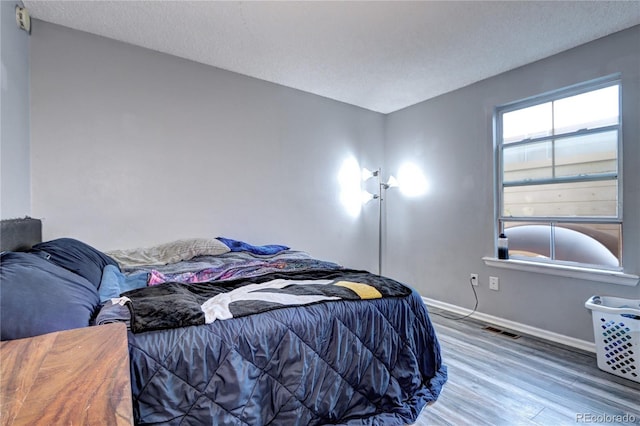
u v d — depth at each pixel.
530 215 2.75
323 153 3.46
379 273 3.93
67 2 1.92
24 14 1.89
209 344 1.12
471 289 3.09
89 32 2.24
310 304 1.42
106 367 0.69
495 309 2.91
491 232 2.94
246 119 2.94
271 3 1.93
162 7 1.97
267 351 1.23
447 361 2.16
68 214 2.17
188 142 2.64
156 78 2.50
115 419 0.51
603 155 2.36
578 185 2.48
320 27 2.19
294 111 3.24
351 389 1.45
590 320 2.35
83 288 1.19
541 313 2.61
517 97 2.75
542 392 1.80
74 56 2.19
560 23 2.12
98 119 2.28
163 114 2.53
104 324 1.00
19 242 1.56
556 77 2.51
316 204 3.41
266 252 2.69
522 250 2.80
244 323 1.23
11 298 0.90
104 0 1.90
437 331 2.72
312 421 1.32
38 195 2.07
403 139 3.78
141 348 1.02
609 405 1.69
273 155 3.11
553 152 2.61
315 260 2.53
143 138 2.45
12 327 0.86
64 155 2.16
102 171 2.29
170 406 1.02
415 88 3.20
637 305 2.12
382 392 1.52
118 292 1.45
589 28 2.17
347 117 3.65
